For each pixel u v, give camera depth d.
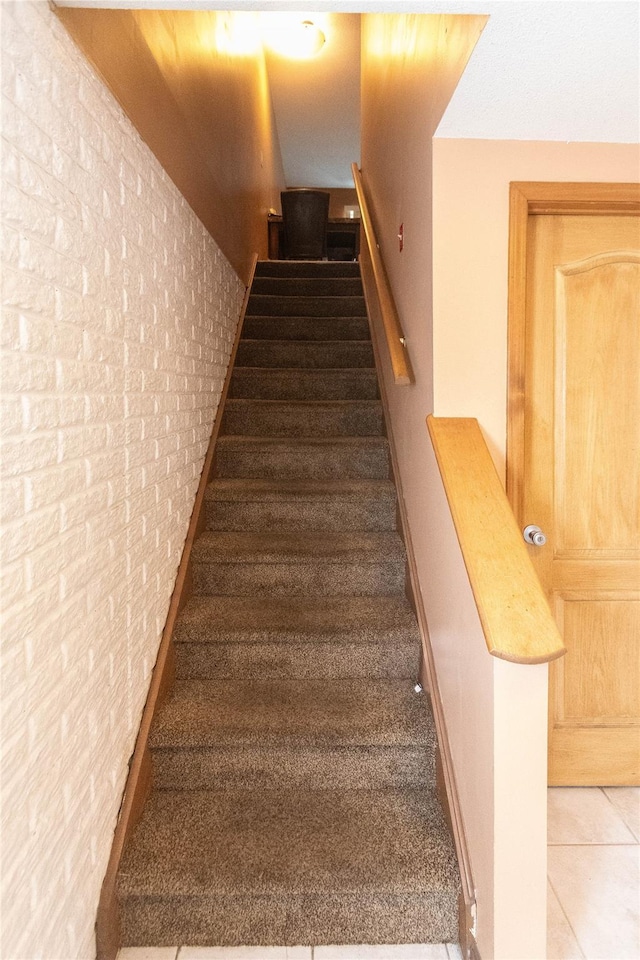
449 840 1.50
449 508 1.50
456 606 1.51
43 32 1.01
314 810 1.61
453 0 1.04
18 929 0.95
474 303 1.67
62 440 1.10
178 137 2.00
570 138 1.63
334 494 2.42
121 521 1.45
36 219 0.99
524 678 1.19
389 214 2.62
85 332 1.21
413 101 1.96
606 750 1.94
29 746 0.98
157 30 1.73
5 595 0.90
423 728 1.69
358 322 3.52
